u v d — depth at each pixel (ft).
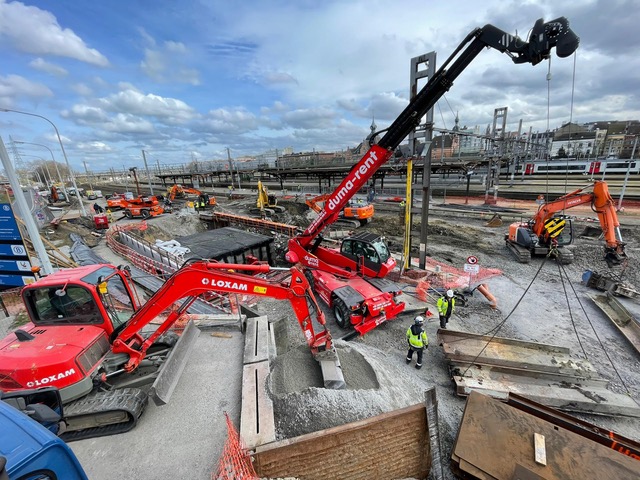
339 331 35.76
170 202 145.59
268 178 272.92
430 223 88.89
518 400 19.66
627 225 74.28
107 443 17.78
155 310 20.57
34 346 18.38
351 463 16.57
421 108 25.67
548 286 46.39
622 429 22.30
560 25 18.16
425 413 17.44
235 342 27.68
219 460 16.11
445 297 33.63
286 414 18.54
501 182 161.99
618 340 32.76
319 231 38.47
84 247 68.08
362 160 30.45
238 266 20.57
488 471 15.74
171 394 20.04
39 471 7.98
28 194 64.03
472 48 22.16
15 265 37.63
